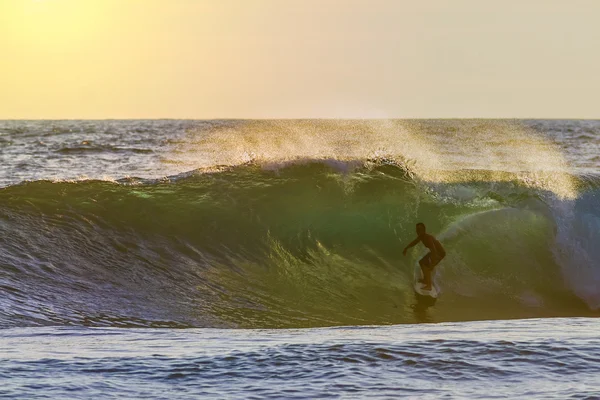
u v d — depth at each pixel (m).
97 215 54.31
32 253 47.66
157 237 53.44
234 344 28.23
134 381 21.94
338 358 24.59
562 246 57.00
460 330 32.16
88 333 33.75
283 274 52.12
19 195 55.50
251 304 46.28
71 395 20.39
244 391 20.84
